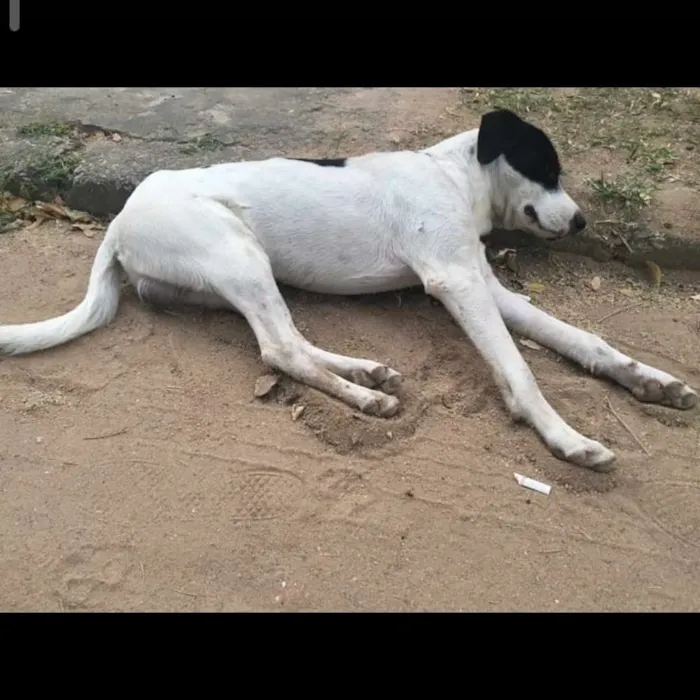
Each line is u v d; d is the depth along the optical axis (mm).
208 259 1611
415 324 1715
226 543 1347
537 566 1335
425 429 1515
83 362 1622
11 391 1567
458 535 1365
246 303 1598
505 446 1492
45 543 1345
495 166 1749
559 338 1650
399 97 2385
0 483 1423
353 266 1687
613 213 1940
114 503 1396
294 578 1309
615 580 1324
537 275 1890
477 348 1581
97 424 1514
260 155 2115
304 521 1375
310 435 1499
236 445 1480
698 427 1556
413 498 1409
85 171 2031
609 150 2154
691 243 1888
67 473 1438
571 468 1455
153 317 1709
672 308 1823
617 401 1593
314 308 1737
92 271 1697
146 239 1640
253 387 1577
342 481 1429
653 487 1449
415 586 1305
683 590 1317
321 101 2365
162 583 1303
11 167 2072
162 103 2355
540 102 2354
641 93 2410
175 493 1409
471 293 1594
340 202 1661
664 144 2186
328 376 1537
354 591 1297
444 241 1627
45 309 1755
